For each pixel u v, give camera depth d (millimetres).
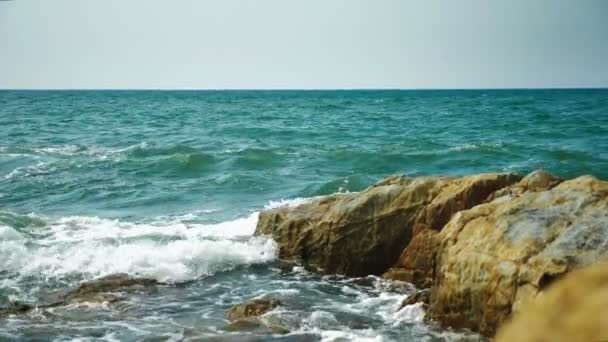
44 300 10047
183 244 12523
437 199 11234
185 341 8219
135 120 54719
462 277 8461
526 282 7555
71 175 22953
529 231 8195
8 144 32875
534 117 53125
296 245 12344
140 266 11711
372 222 11648
